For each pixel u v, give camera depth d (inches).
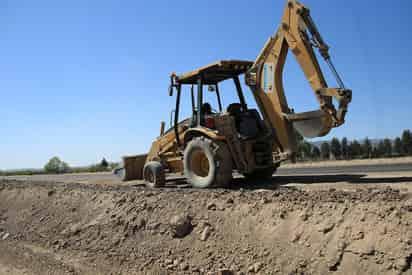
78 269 271.6
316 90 317.7
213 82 420.2
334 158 1226.6
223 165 347.9
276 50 346.6
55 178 848.3
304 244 219.3
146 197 321.1
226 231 254.1
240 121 373.7
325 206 230.8
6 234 377.1
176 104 419.5
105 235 303.6
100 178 737.6
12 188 484.4
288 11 335.9
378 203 215.9
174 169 423.5
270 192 274.1
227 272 227.0
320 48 316.8
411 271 181.2
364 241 200.8
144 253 268.4
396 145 1353.3
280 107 346.6
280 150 355.9
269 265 221.0
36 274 277.3
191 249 254.1
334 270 201.3
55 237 335.9
